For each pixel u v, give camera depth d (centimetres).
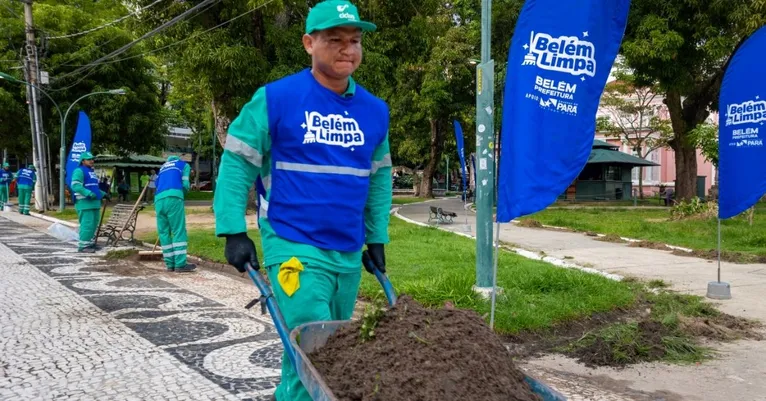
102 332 551
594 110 483
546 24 476
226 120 1797
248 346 511
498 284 705
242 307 671
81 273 892
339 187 278
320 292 275
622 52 1905
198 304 683
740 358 493
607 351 497
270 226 281
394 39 1716
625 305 655
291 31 1695
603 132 3691
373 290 677
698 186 3353
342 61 273
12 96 2411
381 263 301
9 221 1889
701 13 1733
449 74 2828
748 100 670
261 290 257
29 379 421
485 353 234
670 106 2283
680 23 1766
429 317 250
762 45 654
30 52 2198
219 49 1513
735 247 1165
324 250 278
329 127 278
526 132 482
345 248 283
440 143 3606
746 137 675
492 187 656
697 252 1077
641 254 1086
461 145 1758
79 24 2556
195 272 925
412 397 213
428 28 1770
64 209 2277
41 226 1722
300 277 270
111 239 1217
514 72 490
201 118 4081
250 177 279
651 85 2173
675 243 1218
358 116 286
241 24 1614
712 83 2211
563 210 2477
